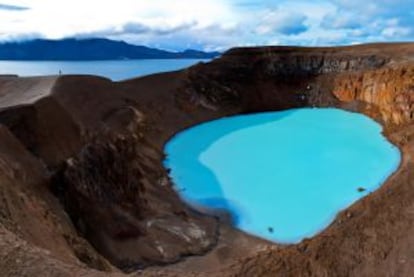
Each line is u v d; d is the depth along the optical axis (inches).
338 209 1533.0
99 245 1159.6
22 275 523.2
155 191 1633.9
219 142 2400.3
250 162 2079.2
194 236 1348.4
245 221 1491.1
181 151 2233.0
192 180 1860.2
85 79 2085.4
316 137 2448.3
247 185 1803.6
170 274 687.7
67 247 790.5
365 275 904.9
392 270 916.0
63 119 1441.9
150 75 2810.0
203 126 2711.6
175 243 1293.1
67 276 542.9
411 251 964.6
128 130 1983.3
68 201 1163.9
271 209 1571.1
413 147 1963.6
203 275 803.4
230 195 1707.7
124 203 1362.0
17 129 1262.3
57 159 1279.5
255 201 1648.6
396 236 1029.2
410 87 2442.2
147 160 1882.4
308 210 1547.7
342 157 2089.1
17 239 604.4
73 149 1374.3
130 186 1445.6
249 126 2738.7
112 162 1424.7
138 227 1299.2
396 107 2455.7
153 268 1166.3
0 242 575.8
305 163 2041.1
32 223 753.0
